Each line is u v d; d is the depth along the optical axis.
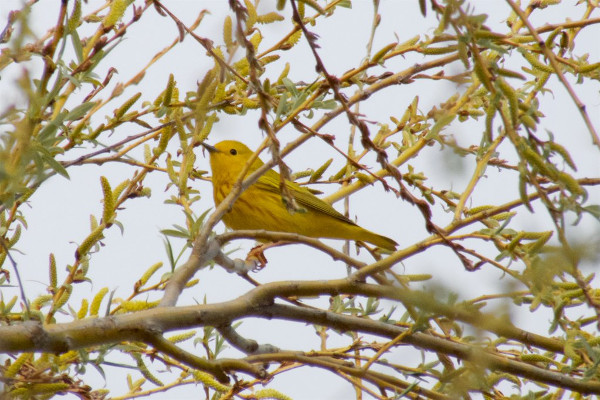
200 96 7.31
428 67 7.96
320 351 8.83
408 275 8.16
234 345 8.34
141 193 9.26
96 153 8.79
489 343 8.02
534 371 7.93
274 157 6.51
